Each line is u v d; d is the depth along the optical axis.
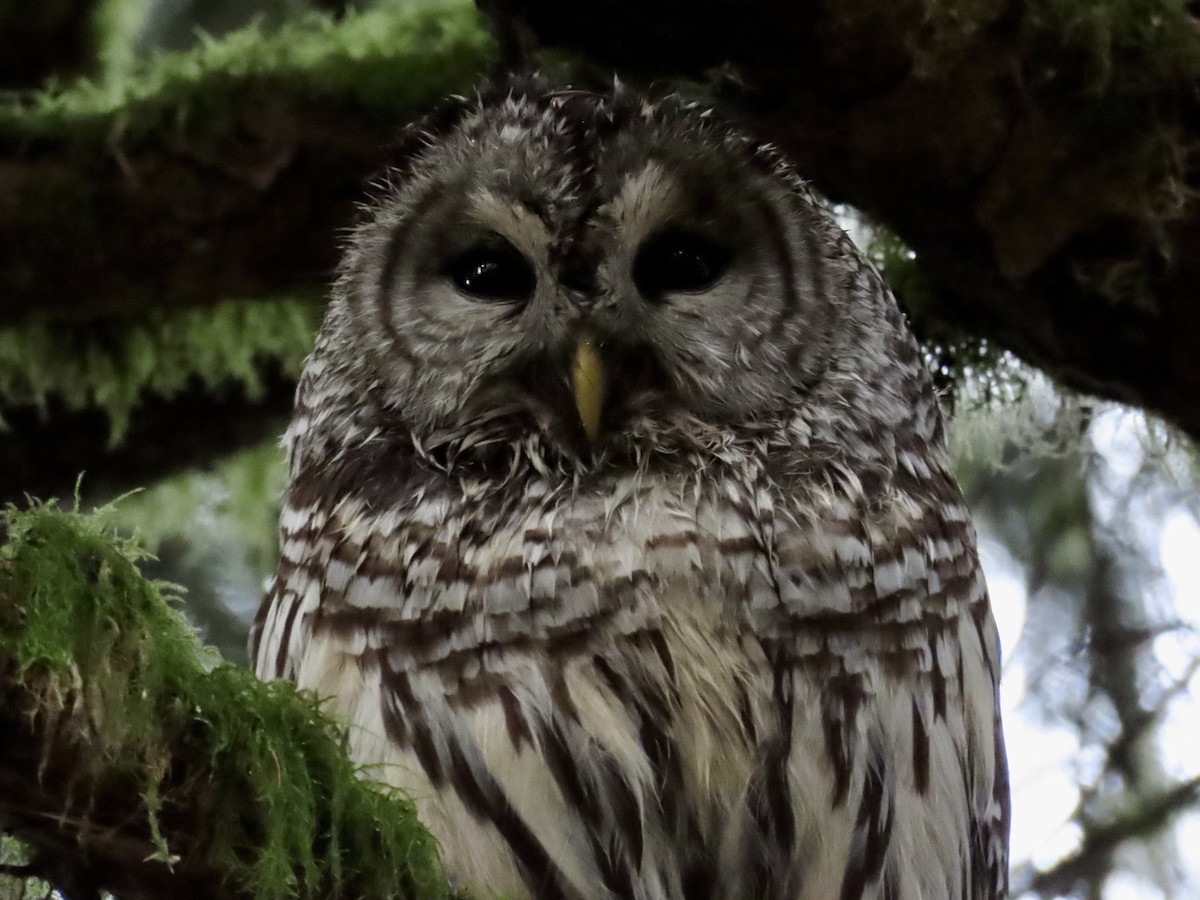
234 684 2.71
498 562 3.40
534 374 3.75
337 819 2.72
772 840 3.41
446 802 3.37
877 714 3.44
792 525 3.46
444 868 3.13
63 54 6.63
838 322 3.88
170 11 6.82
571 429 3.72
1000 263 4.72
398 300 3.89
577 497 3.57
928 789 3.53
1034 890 6.34
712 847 3.41
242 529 6.69
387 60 5.40
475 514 3.53
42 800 2.57
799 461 3.64
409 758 3.38
